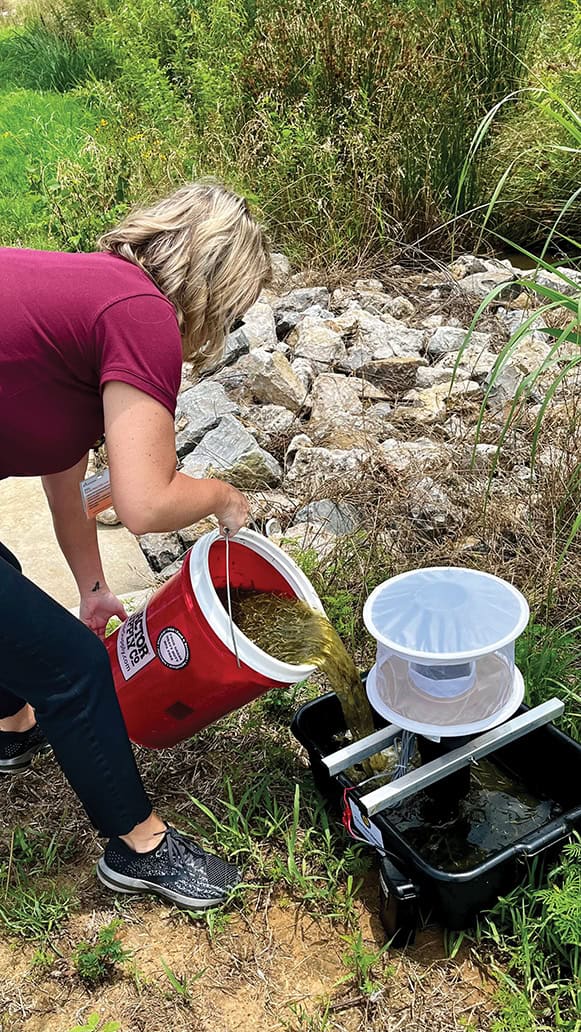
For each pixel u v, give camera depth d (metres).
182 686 2.18
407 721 1.97
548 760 2.25
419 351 4.33
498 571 2.95
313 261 5.19
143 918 2.18
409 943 2.06
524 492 3.24
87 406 1.90
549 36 6.09
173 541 3.36
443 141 5.40
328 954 2.07
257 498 3.45
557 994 1.89
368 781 2.20
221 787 2.47
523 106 5.69
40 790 2.51
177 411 3.93
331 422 3.77
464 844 2.18
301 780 2.46
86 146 6.17
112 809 2.07
